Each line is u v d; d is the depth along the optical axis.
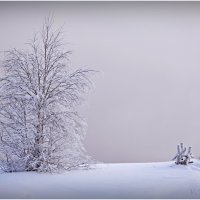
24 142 16.02
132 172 15.34
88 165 16.78
